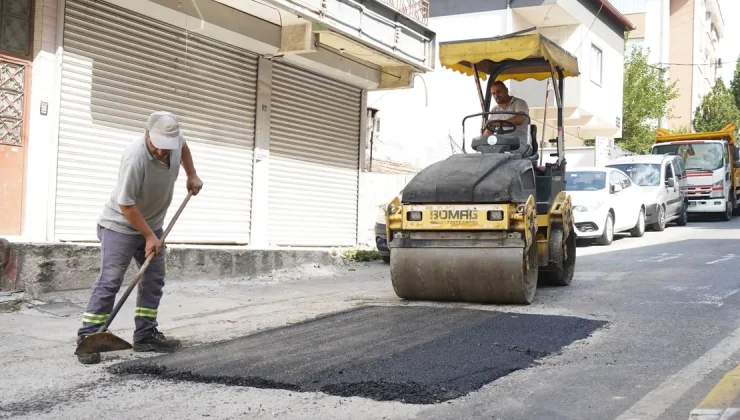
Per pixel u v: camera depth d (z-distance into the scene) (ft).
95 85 30.99
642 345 20.15
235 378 16.46
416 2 48.47
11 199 27.96
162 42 34.19
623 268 37.06
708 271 34.78
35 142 28.55
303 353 18.94
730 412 13.91
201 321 24.13
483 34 79.71
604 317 24.09
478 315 24.38
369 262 43.86
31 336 21.25
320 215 46.01
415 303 27.22
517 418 14.03
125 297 18.21
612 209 51.85
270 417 13.88
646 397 15.38
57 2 29.12
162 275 19.75
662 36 140.36
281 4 34.68
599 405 14.85
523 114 29.68
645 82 116.57
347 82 47.85
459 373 16.99
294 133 43.45
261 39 38.11
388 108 83.51
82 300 27.09
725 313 24.70
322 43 42.39
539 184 30.01
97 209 31.40
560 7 78.07
